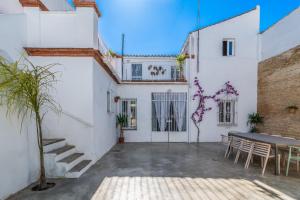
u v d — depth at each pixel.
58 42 5.11
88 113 5.14
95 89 5.38
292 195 3.34
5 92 3.20
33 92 3.37
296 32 6.73
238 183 3.89
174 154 6.51
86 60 5.14
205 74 8.98
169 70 12.55
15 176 3.40
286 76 7.19
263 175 4.39
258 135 5.99
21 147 3.57
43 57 5.08
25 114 3.57
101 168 4.84
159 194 3.36
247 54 9.03
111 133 7.67
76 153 5.02
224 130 9.00
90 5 5.11
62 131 5.12
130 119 9.27
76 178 4.10
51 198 3.17
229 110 9.11
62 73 5.12
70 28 5.12
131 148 7.55
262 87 8.66
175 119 9.14
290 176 4.34
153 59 12.48
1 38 3.98
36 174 3.97
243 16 9.01
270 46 8.17
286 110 7.16
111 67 6.46
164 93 9.17
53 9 6.93
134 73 12.53
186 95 9.13
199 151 7.00
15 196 3.25
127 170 4.70
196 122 8.99
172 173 4.50
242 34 9.02
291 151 4.69
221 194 3.37
